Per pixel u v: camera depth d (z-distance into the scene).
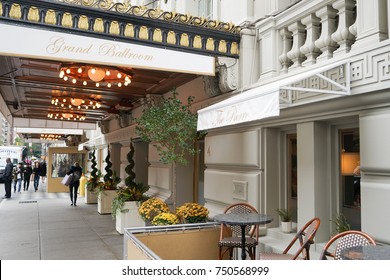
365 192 4.00
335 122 4.87
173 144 6.71
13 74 8.00
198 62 5.69
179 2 8.84
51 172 19.16
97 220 10.38
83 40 4.91
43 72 7.94
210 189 7.18
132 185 9.20
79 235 8.30
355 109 4.18
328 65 4.29
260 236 5.77
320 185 4.91
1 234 8.37
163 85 8.85
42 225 9.55
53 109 13.05
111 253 6.71
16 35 4.59
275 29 5.77
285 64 5.59
